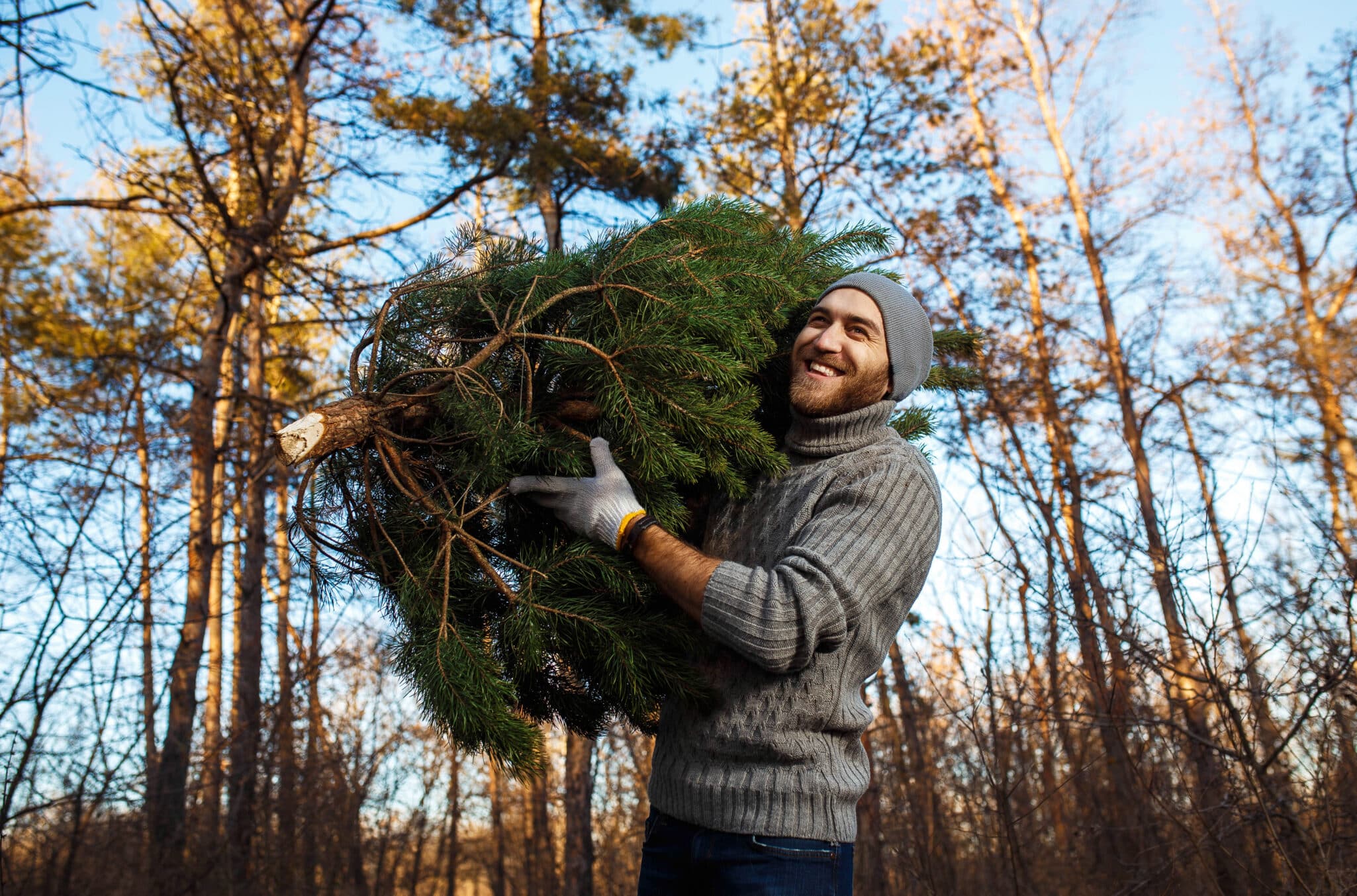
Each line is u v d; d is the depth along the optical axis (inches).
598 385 78.8
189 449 319.0
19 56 245.3
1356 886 144.3
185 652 282.7
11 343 335.9
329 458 79.7
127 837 250.2
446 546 73.7
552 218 398.6
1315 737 161.8
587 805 410.3
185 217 343.0
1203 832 179.9
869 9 426.0
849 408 78.5
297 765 327.9
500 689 71.2
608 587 73.7
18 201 345.1
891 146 430.0
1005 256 447.5
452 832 544.1
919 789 256.7
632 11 393.7
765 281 85.7
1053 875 246.8
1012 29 537.3
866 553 70.3
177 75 322.7
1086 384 430.6
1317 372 362.3
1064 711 212.1
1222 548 169.6
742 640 66.9
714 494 85.4
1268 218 532.4
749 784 70.9
